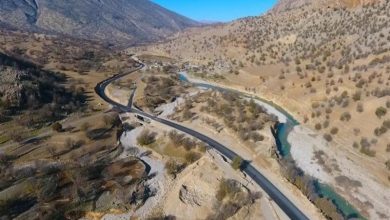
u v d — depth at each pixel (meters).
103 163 85.25
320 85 114.00
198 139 95.19
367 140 85.06
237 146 90.88
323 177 77.56
